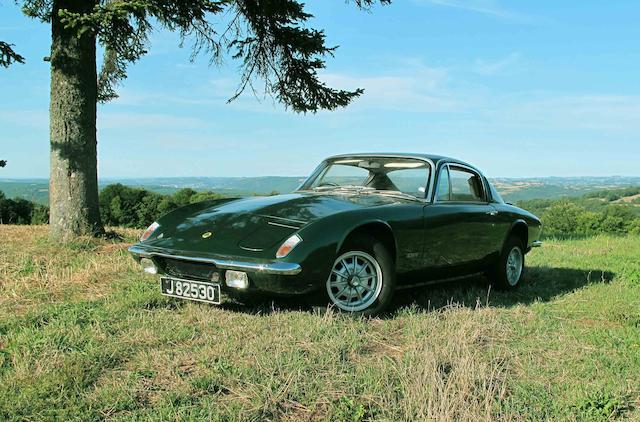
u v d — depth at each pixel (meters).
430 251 4.94
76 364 3.15
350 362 3.37
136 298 4.80
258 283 3.98
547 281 6.71
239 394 2.82
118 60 11.15
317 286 4.13
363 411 2.66
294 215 4.37
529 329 4.25
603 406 2.84
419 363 3.21
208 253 4.13
